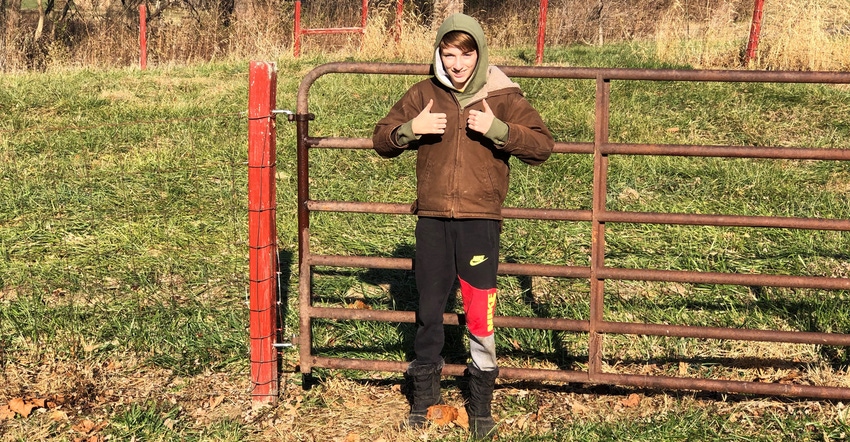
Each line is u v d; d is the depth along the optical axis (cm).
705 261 545
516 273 380
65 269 549
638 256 555
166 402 405
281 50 1432
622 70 357
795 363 432
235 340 456
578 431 371
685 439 367
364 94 973
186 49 1553
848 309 474
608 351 447
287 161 751
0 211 643
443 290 357
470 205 336
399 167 728
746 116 843
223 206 652
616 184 673
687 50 1186
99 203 657
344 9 1786
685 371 428
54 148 784
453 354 447
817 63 1091
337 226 613
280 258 562
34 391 414
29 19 2230
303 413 396
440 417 380
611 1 1719
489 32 1730
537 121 336
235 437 373
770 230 591
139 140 809
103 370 433
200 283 529
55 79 1093
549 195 658
